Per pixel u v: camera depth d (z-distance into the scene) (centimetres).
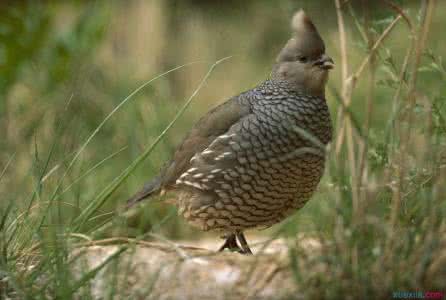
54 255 870
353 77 945
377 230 783
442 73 994
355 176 830
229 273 819
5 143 1438
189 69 2120
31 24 1898
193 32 2186
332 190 885
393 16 977
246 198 1044
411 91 820
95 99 1672
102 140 1596
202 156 1062
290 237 873
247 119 1043
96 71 1788
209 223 1085
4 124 1537
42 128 1473
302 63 1049
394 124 944
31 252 935
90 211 986
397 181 834
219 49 2233
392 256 759
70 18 2106
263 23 2330
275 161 1029
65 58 1859
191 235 1445
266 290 788
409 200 884
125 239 898
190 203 1097
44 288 817
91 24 1912
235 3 2356
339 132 934
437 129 909
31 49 1897
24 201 1043
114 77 1792
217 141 1050
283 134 1030
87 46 1886
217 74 2156
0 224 956
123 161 1562
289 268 795
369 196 803
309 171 1034
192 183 1077
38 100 1691
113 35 2041
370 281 747
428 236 760
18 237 959
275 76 1066
